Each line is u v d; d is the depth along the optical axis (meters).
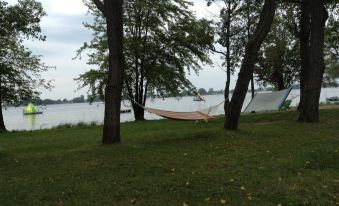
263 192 8.33
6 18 22.70
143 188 8.70
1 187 9.08
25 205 8.00
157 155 11.56
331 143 13.07
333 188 8.66
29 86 31.09
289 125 17.78
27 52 30.23
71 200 8.16
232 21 30.59
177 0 30.83
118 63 13.27
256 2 27.45
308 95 19.06
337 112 22.47
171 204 7.81
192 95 33.19
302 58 25.52
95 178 9.49
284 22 33.16
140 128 20.23
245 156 11.31
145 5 30.53
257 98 31.08
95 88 31.45
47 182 9.33
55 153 12.40
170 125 21.12
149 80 32.16
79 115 66.12
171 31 31.50
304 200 7.93
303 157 11.09
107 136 13.47
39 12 23.70
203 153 11.78
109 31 13.11
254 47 15.59
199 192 8.41
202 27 30.69
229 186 8.73
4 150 14.16
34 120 54.31
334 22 27.89
